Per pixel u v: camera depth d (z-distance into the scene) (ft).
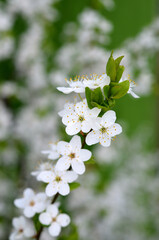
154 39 1.63
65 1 2.22
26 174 1.83
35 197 0.93
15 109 2.13
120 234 1.79
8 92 1.88
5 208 1.58
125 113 2.40
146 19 2.28
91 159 0.88
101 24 1.66
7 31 1.87
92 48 1.69
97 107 0.83
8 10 1.95
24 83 2.08
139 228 1.88
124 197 1.86
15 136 1.91
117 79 0.85
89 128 0.83
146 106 2.47
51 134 1.90
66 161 0.85
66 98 1.89
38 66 1.98
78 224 1.53
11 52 1.96
